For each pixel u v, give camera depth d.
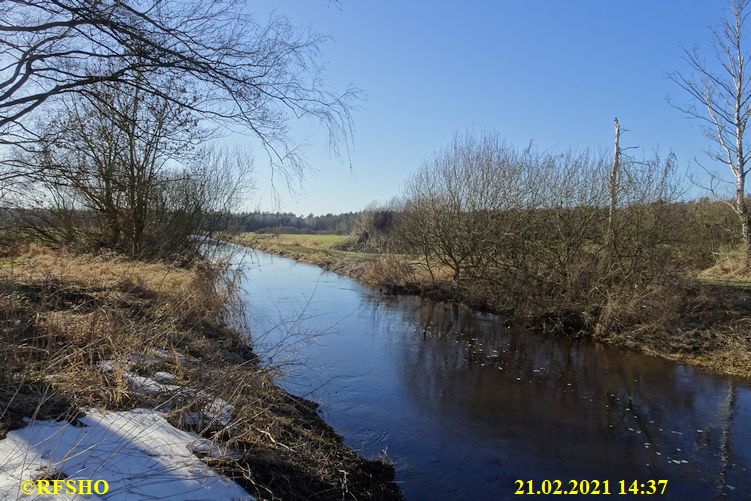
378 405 7.66
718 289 12.91
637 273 12.88
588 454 6.31
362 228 40.78
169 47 5.83
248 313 13.56
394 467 5.71
